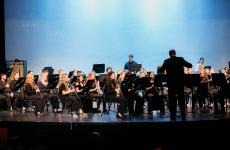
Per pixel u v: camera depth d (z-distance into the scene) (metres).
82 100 10.20
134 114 9.62
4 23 14.67
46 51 14.64
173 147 8.04
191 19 14.39
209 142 8.15
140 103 9.75
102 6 14.48
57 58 14.61
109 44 14.48
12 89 10.89
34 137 8.16
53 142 8.12
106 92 9.23
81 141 7.98
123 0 14.42
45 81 10.54
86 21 14.54
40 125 8.12
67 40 14.59
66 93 9.62
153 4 14.38
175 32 14.40
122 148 7.98
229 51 14.41
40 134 8.15
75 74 11.03
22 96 10.57
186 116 8.92
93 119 8.55
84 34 14.54
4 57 14.60
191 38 14.38
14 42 14.71
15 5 14.71
